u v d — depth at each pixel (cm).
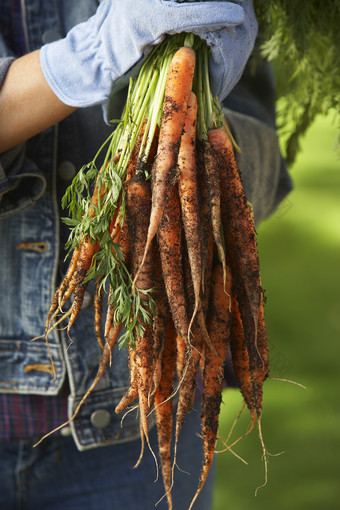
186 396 108
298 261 546
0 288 135
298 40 138
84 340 136
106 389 138
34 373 137
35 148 130
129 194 101
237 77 112
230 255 107
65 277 109
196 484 160
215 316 107
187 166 99
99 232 102
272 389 379
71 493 150
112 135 108
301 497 291
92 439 139
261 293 107
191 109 102
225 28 104
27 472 147
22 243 133
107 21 108
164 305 107
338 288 493
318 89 159
